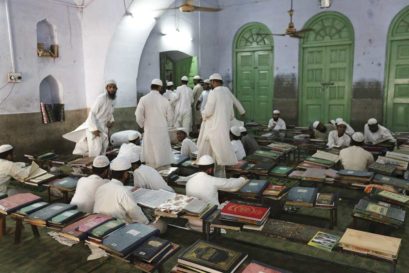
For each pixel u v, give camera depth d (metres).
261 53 10.76
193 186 3.42
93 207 3.23
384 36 8.91
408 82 8.81
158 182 3.73
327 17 9.59
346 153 4.43
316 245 2.34
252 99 11.14
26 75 6.68
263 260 3.13
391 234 3.54
